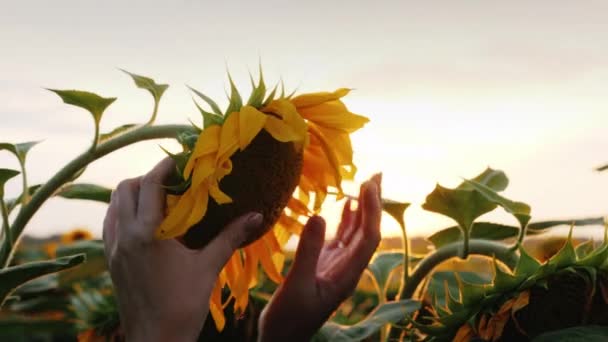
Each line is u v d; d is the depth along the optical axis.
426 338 1.09
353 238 1.17
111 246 0.95
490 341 1.06
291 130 0.93
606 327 1.02
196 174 0.89
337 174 0.99
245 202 0.95
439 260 1.23
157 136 1.02
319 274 1.14
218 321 1.04
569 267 1.03
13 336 1.65
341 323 1.57
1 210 1.08
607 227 1.03
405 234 1.24
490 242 1.20
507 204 1.14
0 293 1.04
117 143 1.05
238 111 0.93
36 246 2.61
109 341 1.39
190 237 0.96
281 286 1.12
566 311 1.05
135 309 0.92
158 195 0.93
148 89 1.08
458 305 1.07
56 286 1.66
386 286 1.32
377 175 1.15
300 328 1.13
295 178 0.99
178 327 0.91
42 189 1.08
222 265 0.94
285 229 1.09
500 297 1.05
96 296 1.43
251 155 0.95
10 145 1.08
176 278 0.92
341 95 0.97
